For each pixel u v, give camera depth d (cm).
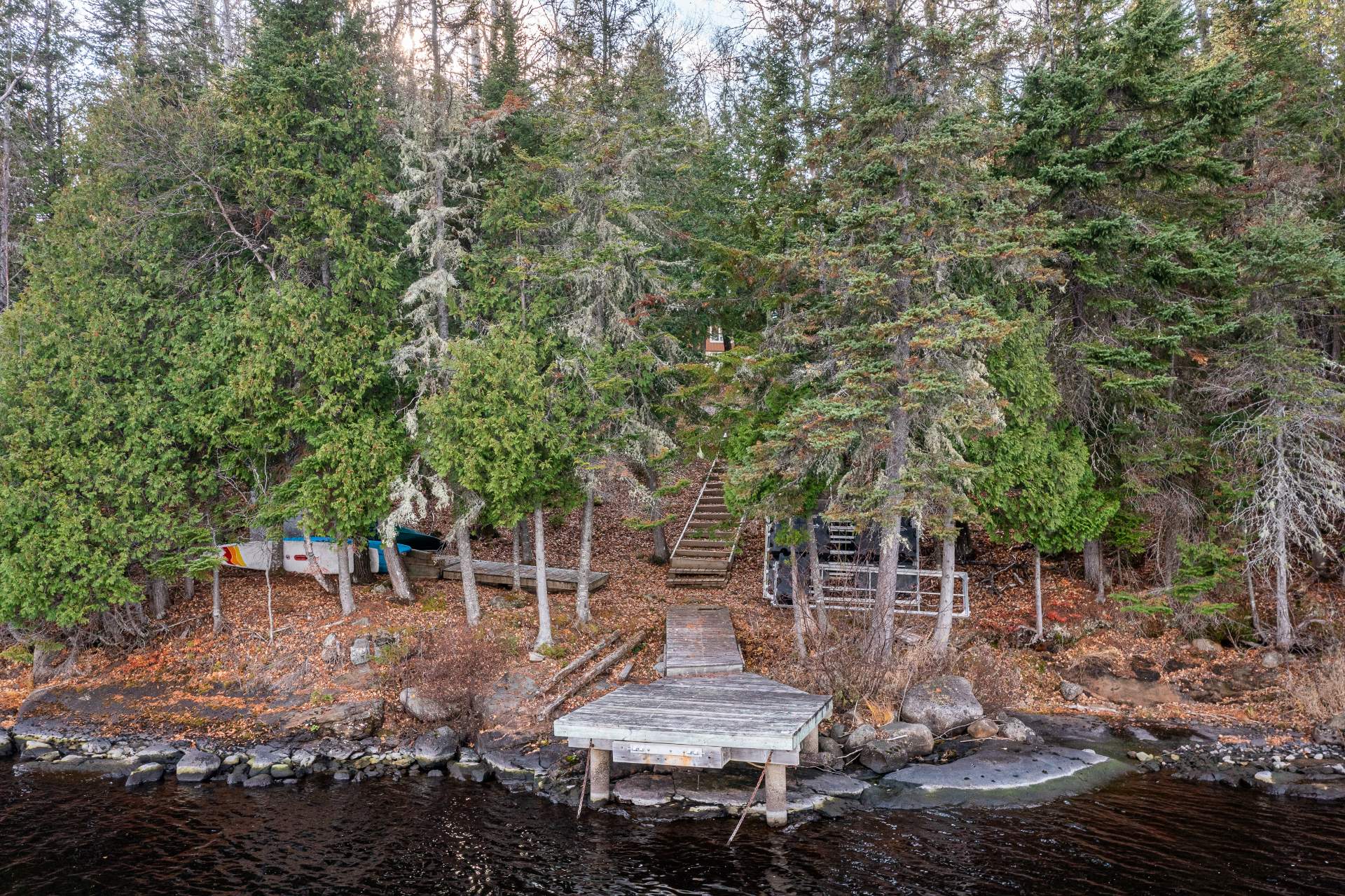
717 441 1728
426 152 1833
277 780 1485
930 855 1160
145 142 1920
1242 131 1727
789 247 1684
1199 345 1861
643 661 1912
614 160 1956
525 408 1736
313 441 1805
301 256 1822
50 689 1842
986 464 1656
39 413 1747
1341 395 1662
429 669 1728
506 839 1248
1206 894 1040
